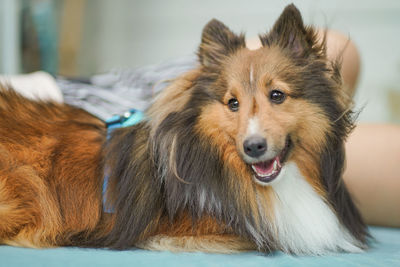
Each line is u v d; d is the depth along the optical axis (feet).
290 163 9.06
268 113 8.61
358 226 10.10
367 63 22.89
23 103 10.73
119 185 9.34
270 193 8.99
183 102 9.36
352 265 7.62
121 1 25.05
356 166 12.73
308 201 9.14
